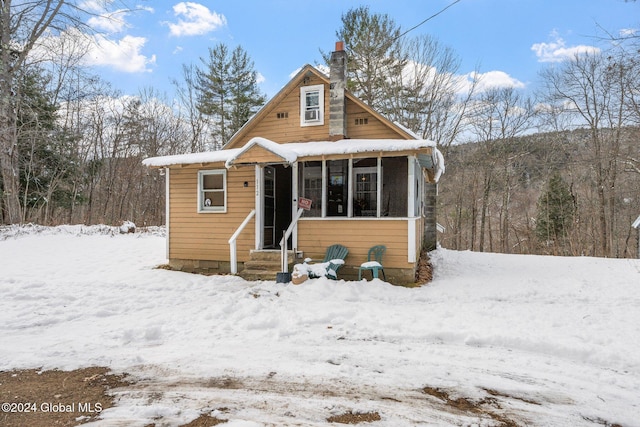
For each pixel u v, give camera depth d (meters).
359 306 5.97
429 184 12.78
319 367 3.70
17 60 13.44
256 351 4.13
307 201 8.39
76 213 23.77
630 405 3.03
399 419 2.75
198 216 9.61
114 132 25.11
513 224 26.06
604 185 19.66
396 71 21.33
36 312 5.50
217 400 3.01
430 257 11.17
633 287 7.50
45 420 2.68
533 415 2.85
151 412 2.80
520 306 6.03
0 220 15.59
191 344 4.34
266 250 8.58
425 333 4.66
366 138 9.69
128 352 4.06
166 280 8.04
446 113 22.19
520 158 24.72
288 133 10.35
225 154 9.35
